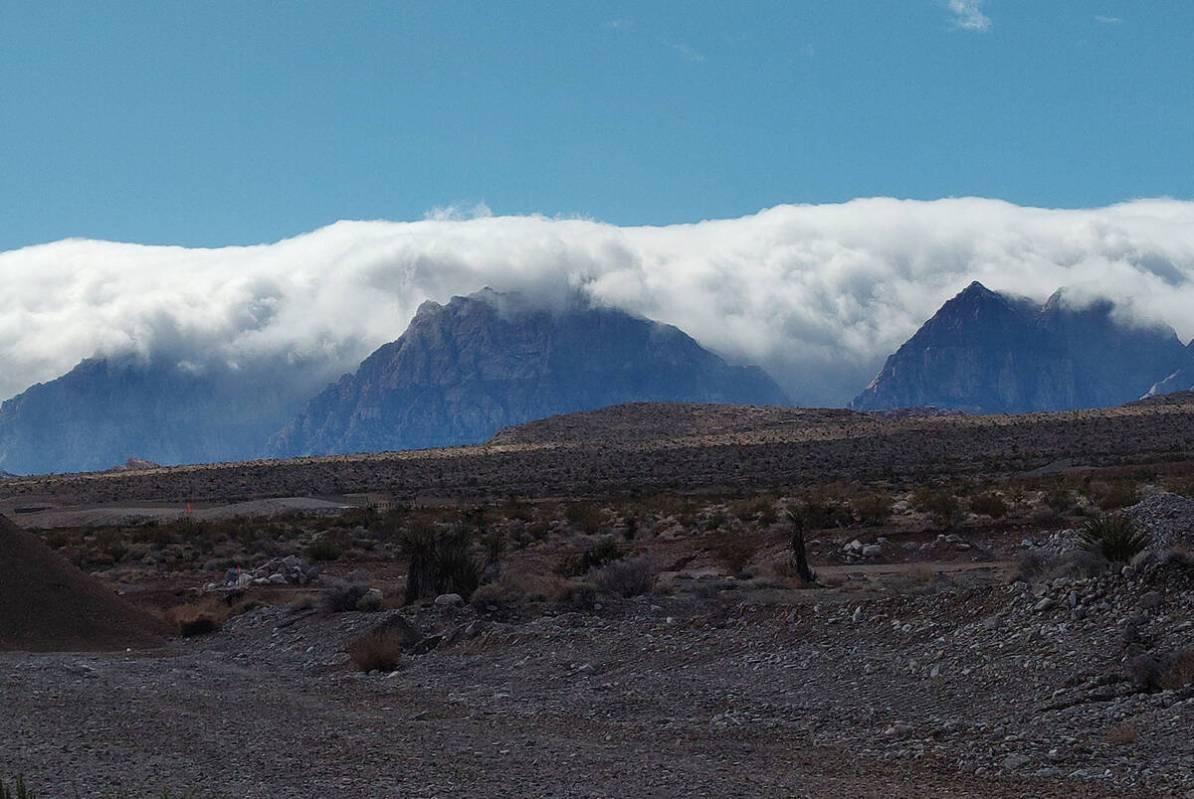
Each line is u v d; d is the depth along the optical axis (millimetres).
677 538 64312
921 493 70000
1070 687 20828
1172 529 39719
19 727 21688
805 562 42781
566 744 19844
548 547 61312
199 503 130125
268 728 21641
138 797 16047
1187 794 15516
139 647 37281
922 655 24375
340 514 98438
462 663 29672
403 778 17188
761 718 21609
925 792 16250
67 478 191750
